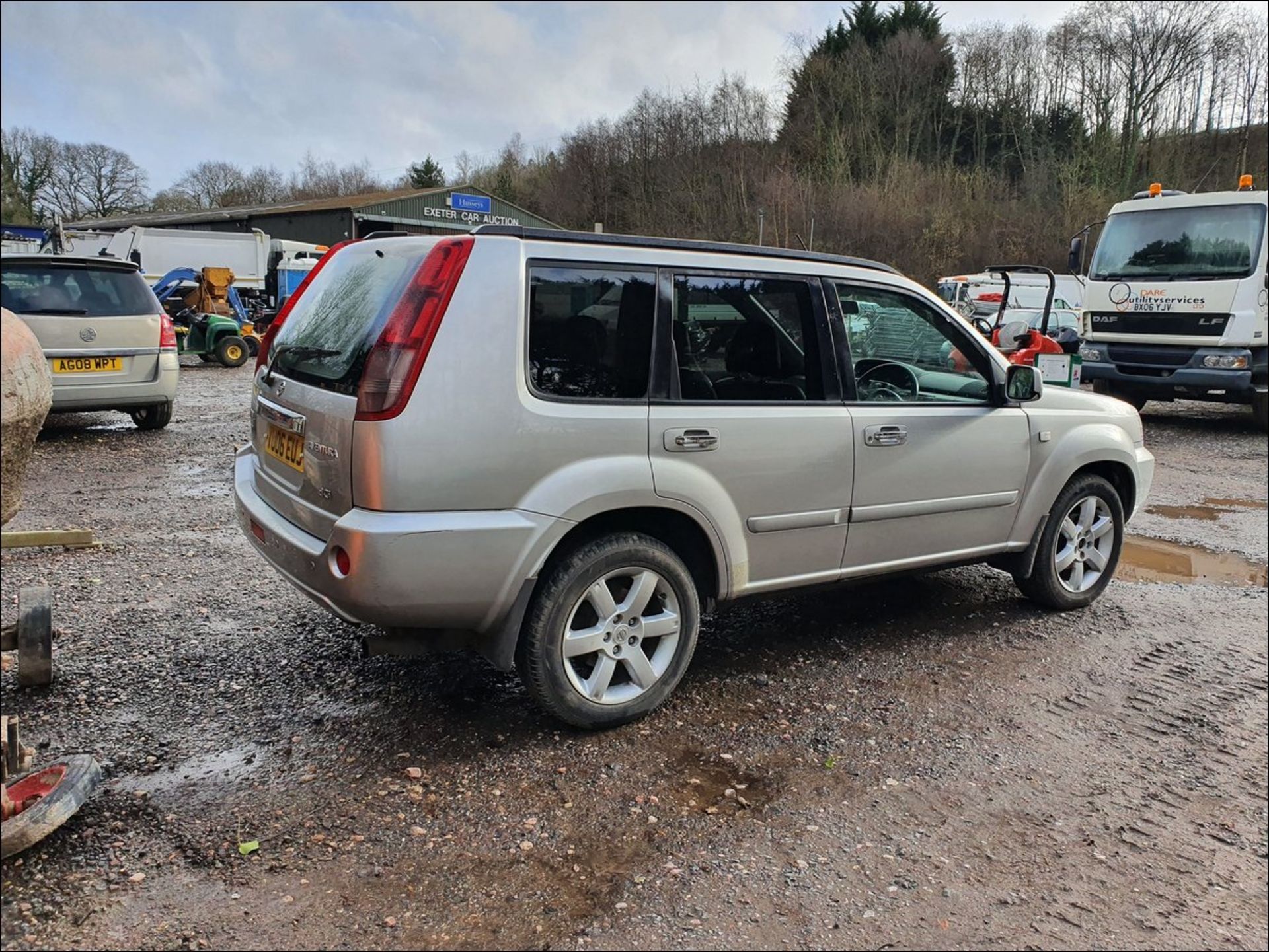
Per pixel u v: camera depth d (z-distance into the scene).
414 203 37.81
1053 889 2.64
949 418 4.18
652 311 3.34
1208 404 14.70
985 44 44.16
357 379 2.92
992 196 40.16
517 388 3.00
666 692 3.51
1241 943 2.45
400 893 2.46
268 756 3.10
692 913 2.44
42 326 8.43
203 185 65.38
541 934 2.33
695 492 3.39
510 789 2.98
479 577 2.97
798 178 39.50
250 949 2.23
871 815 2.95
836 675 4.00
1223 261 10.75
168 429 9.78
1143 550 6.34
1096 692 3.94
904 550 4.16
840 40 44.62
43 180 48.44
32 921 2.27
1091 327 12.09
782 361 3.71
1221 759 3.42
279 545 3.23
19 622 3.44
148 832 2.65
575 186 45.06
